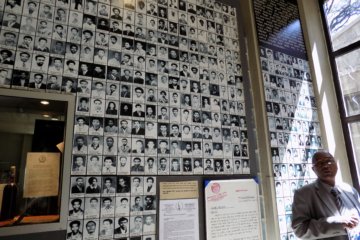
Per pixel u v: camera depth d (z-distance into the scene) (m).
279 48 2.34
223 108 1.94
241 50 2.18
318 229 1.48
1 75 1.29
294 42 2.49
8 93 1.27
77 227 1.30
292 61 2.40
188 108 1.79
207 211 1.67
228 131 1.92
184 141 1.71
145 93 1.65
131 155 1.52
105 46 1.58
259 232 1.83
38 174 1.27
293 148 2.14
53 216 1.26
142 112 1.61
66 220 1.28
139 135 1.57
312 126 2.34
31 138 1.30
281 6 2.51
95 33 1.57
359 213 1.62
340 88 2.60
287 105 2.22
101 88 1.52
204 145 1.79
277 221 1.86
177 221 1.57
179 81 1.80
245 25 2.27
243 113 2.03
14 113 1.29
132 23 1.71
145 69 1.69
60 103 1.39
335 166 1.73
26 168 1.26
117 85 1.57
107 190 1.41
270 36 2.32
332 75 2.65
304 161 2.17
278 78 2.24
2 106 1.27
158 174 1.58
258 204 1.88
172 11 1.90
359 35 2.49
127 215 1.43
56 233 1.25
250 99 2.11
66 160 1.32
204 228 1.65
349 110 2.51
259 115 2.05
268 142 2.00
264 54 2.22
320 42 2.68
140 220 1.46
